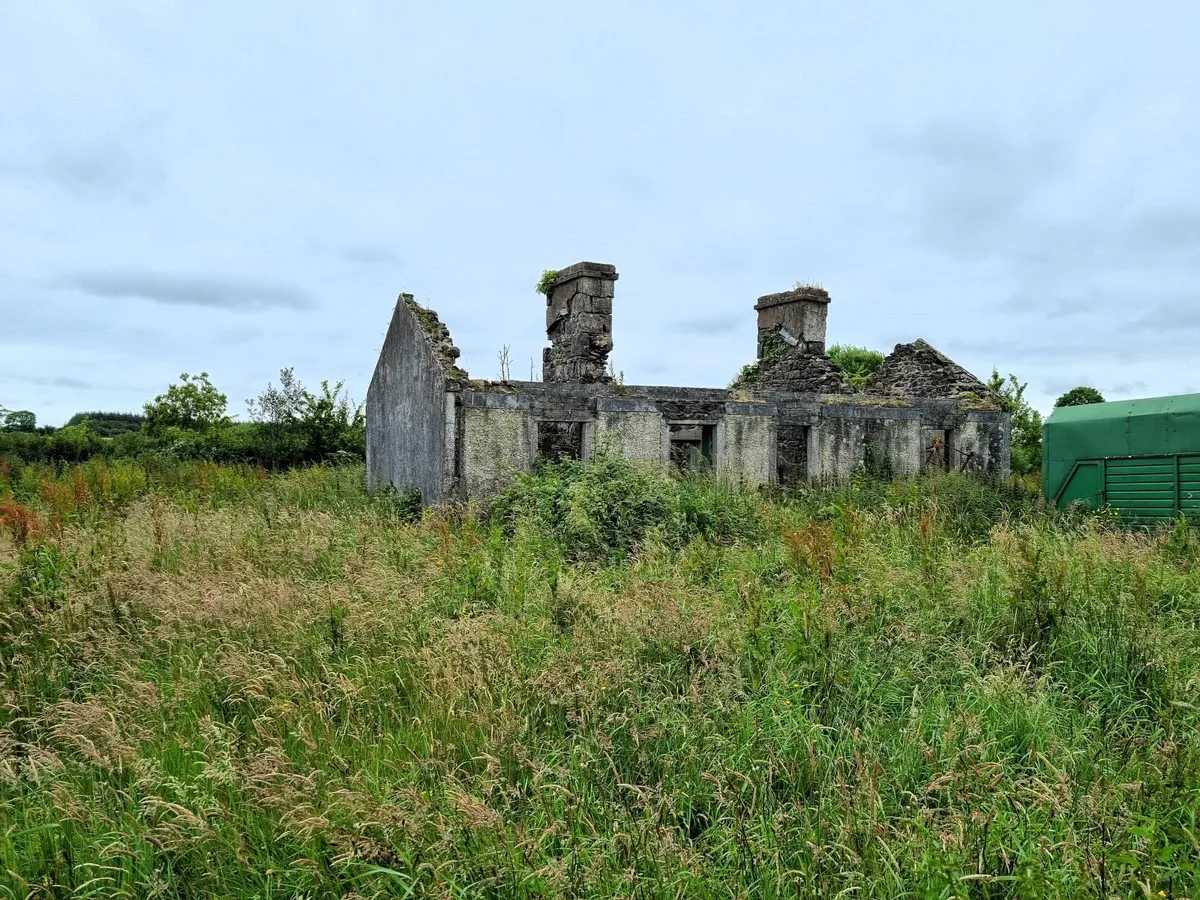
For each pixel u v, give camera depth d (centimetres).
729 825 451
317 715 571
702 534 1267
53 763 510
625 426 1662
